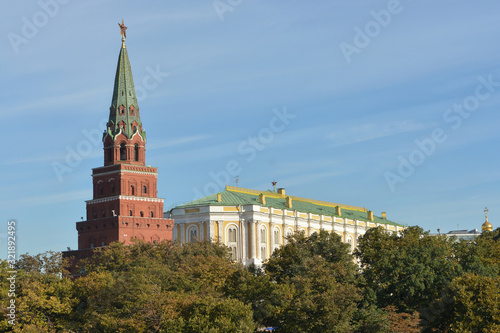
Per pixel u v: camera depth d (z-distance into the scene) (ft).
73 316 640.99
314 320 583.17
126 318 576.61
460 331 581.53
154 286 603.26
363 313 610.65
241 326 544.62
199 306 568.00
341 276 649.61
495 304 590.55
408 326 621.31
